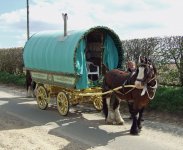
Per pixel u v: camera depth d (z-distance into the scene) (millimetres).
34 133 11695
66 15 14516
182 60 16594
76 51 13492
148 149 9844
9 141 10703
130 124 12859
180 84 16719
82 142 10555
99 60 15195
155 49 17703
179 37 16781
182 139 10797
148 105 14820
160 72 17484
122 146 10125
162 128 12102
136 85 11094
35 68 16375
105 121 13188
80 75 13609
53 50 14758
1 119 13922
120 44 14898
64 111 14359
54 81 15023
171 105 14297
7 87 25391
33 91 18641
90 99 14492
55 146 10148
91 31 13828
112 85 12703
